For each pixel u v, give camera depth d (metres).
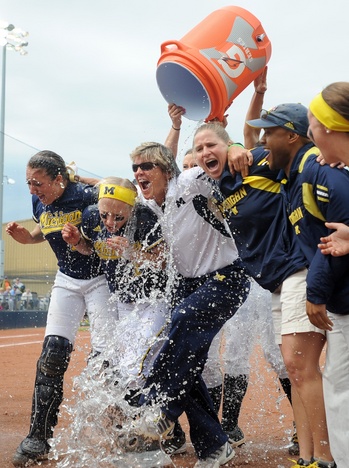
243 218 3.46
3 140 10.32
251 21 3.82
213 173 3.59
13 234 4.57
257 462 3.97
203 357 3.68
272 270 3.37
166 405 3.57
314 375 3.26
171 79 3.90
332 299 2.98
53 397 3.98
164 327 3.84
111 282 4.03
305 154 3.18
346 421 3.02
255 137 4.18
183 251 3.79
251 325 4.46
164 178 3.75
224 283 3.71
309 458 3.45
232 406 4.43
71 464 3.71
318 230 3.08
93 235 3.98
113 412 3.66
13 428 4.89
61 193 4.08
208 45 3.68
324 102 2.83
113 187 3.74
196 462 3.93
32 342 13.41
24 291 17.00
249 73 3.80
